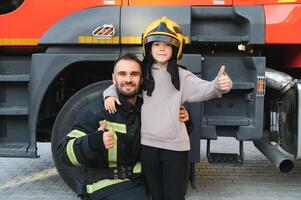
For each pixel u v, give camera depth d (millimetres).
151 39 2572
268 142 4273
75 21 3836
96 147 2307
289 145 4027
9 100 4082
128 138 2486
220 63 3922
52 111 4492
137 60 2533
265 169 5570
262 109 3785
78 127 2502
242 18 3744
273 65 4305
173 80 2553
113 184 2516
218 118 3889
